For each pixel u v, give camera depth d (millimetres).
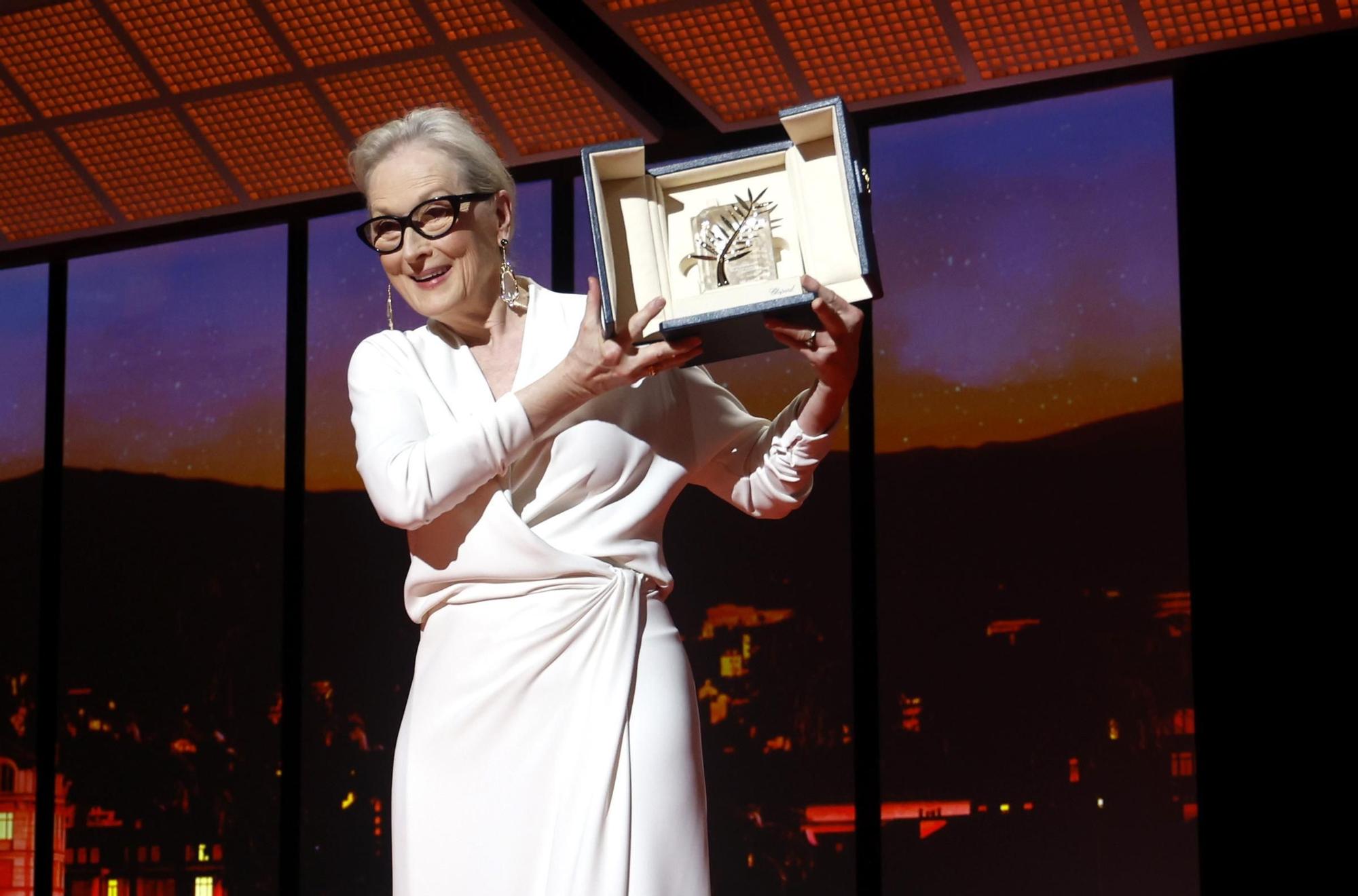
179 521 8922
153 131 8211
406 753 3082
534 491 3057
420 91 7734
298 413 8719
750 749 7750
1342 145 7090
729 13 6938
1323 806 6891
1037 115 7559
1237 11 6785
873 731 7559
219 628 8773
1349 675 6906
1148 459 7273
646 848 2924
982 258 7598
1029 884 7246
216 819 8648
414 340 3205
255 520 8789
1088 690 7266
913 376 7660
